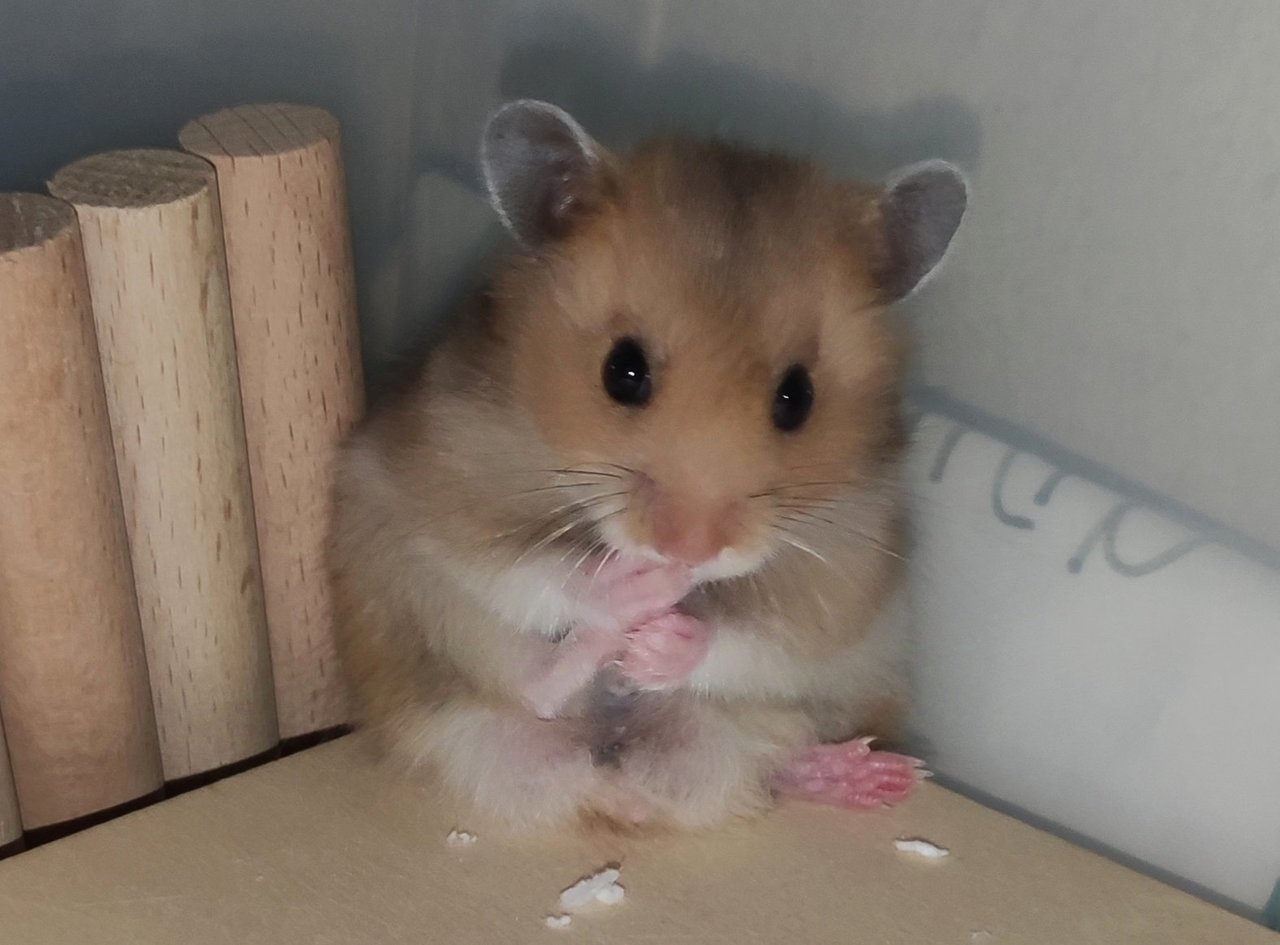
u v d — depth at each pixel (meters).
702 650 0.21
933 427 0.22
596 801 0.21
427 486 0.21
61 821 0.21
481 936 0.19
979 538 0.22
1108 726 0.22
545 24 0.25
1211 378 0.19
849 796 0.22
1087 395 0.21
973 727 0.23
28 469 0.19
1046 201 0.20
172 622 0.21
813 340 0.19
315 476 0.22
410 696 0.22
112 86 0.23
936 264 0.20
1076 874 0.21
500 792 0.21
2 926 0.19
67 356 0.18
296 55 0.25
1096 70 0.19
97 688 0.20
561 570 0.21
